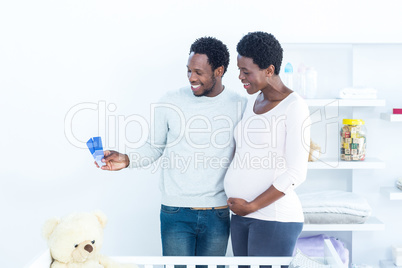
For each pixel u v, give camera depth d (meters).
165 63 2.54
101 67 2.55
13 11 2.53
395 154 2.54
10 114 2.57
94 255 1.62
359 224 2.38
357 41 2.51
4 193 2.61
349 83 2.54
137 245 2.63
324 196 2.43
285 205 1.85
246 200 1.90
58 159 2.60
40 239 2.63
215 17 2.51
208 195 2.01
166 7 2.51
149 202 2.62
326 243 1.70
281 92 1.85
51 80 2.56
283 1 2.50
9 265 2.63
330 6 2.50
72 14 2.53
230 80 2.53
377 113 2.52
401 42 2.44
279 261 1.71
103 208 2.62
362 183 2.55
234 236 1.96
